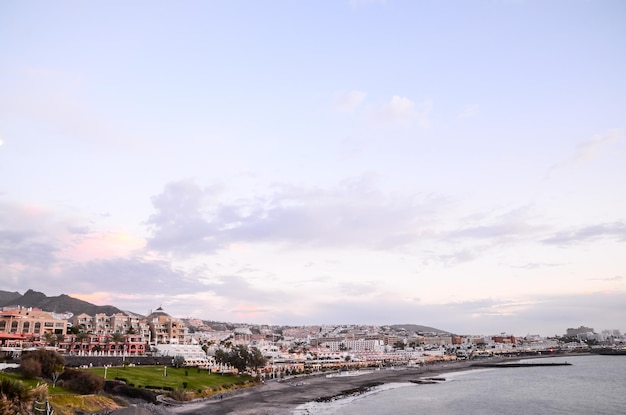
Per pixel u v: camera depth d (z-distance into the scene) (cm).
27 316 18250
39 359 9594
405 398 14488
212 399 12269
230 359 17750
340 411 11388
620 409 11894
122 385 10600
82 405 7794
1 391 5291
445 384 19725
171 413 9569
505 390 17025
